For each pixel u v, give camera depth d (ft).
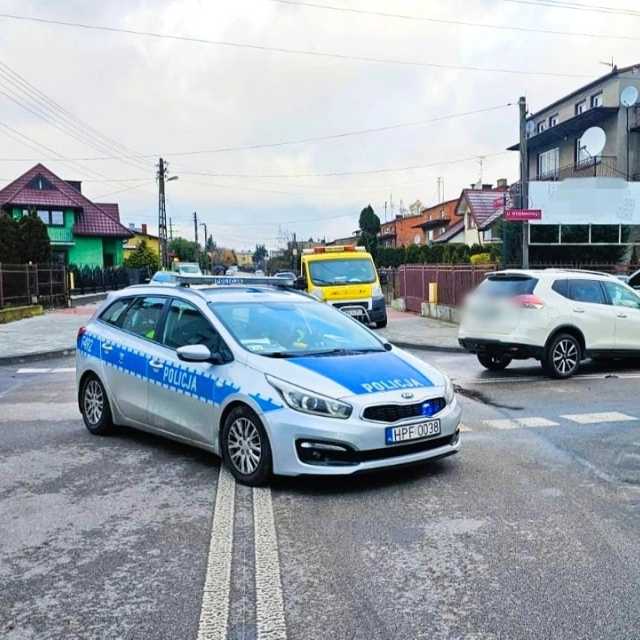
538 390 31.71
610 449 20.74
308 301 22.47
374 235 196.34
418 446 17.11
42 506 15.97
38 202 156.25
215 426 18.30
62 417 26.63
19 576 12.26
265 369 17.47
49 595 11.52
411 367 18.63
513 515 15.05
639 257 81.00
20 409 28.40
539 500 16.05
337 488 17.01
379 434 16.29
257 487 17.16
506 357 37.99
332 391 16.47
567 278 35.83
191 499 16.40
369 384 16.97
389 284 101.35
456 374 37.24
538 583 11.75
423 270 79.77
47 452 21.03
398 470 18.51
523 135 70.44
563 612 10.75
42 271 97.04
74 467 19.30
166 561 12.84
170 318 21.20
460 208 172.76
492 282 36.88
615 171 109.60
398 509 15.48
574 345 35.17
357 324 22.00
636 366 39.70
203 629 10.37
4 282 78.84
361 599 11.25
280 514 15.25
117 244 174.91
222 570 12.42
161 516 15.25
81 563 12.79
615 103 110.11
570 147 124.26
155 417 20.68
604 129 112.57
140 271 162.09
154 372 20.58
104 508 15.81
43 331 62.75
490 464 19.08
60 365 43.73
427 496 16.35
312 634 10.19
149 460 19.95
